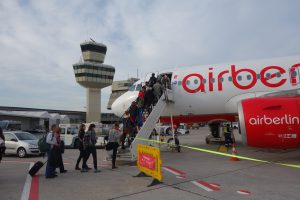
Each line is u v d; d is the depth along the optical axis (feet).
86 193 24.21
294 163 36.78
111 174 32.89
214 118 54.75
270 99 37.65
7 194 24.41
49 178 31.48
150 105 48.75
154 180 27.14
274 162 37.83
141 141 41.06
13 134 59.93
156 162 26.76
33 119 190.49
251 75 49.88
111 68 366.43
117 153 41.19
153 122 44.70
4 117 181.27
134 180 29.09
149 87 49.14
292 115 35.09
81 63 346.13
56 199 22.59
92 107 354.13
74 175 32.94
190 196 22.26
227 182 26.76
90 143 34.73
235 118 54.08
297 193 22.54
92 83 352.69
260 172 31.37
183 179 28.50
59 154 34.47
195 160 41.86
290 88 47.19
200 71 54.44
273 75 48.60
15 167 40.78
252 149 53.21
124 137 45.52
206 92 52.65
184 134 145.89
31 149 56.65
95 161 34.78
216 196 22.08
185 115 55.72
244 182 26.61
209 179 28.25
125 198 22.25
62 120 214.28
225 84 51.34
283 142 35.58
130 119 46.75
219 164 37.52
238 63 52.44
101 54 369.91
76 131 80.64
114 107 59.88
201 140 90.33
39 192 24.97
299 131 34.68
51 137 31.99
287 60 49.39
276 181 26.81
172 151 54.90
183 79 54.80
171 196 22.40
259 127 36.47
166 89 50.16
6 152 58.39
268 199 21.01
